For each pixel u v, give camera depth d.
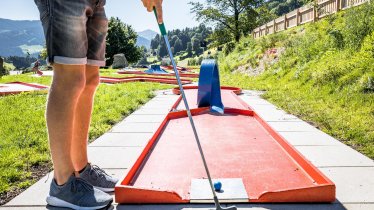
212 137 3.96
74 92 2.08
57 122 2.06
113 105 6.48
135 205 2.30
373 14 7.91
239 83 11.23
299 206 2.24
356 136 4.04
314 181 2.57
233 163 3.02
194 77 15.57
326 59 8.41
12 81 12.42
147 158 3.19
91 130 4.45
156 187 2.53
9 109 6.00
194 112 5.48
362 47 7.13
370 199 2.36
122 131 4.58
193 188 2.47
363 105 5.42
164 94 8.62
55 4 1.95
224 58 20.67
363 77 6.14
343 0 10.87
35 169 3.08
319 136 4.19
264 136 3.97
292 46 11.58
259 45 15.34
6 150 3.52
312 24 12.12
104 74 17.12
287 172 2.78
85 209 2.16
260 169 2.86
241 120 4.91
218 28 37.78
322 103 6.19
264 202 2.29
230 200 2.29
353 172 2.92
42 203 2.37
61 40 1.98
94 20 2.31
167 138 3.92
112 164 3.21
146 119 5.41
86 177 2.44
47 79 13.34
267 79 10.88
